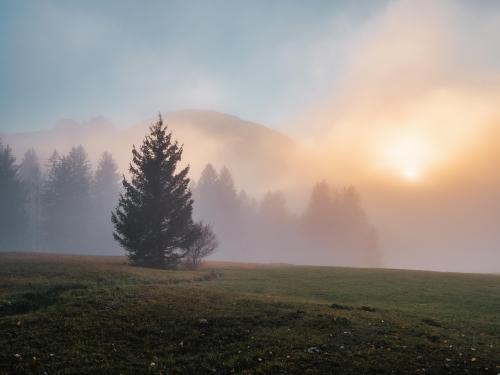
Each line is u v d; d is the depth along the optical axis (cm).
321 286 3189
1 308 1812
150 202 4075
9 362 1271
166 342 1530
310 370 1298
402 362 1365
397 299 2683
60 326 1573
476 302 2619
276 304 2081
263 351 1452
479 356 1424
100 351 1404
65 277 2711
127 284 2680
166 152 4278
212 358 1404
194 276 3384
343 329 1681
